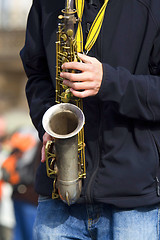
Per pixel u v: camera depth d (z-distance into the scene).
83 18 5.68
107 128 5.50
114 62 5.48
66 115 5.45
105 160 5.50
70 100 5.64
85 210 5.75
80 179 5.57
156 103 5.33
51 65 5.84
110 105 5.49
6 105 41.72
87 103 5.59
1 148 11.98
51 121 5.48
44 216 5.94
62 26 5.51
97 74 5.18
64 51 5.48
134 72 5.54
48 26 5.87
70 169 5.45
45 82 6.21
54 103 6.00
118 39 5.47
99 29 5.52
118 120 5.48
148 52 5.46
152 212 5.58
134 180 5.41
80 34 5.59
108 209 5.64
